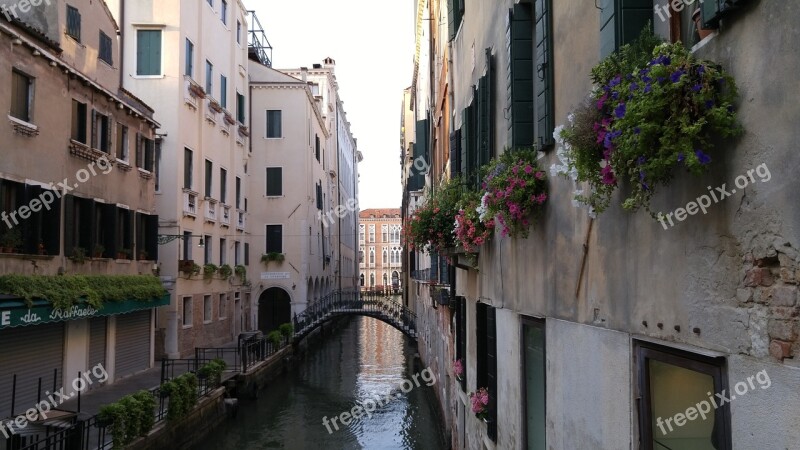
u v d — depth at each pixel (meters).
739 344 2.46
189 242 22.31
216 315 25.22
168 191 21.17
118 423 10.47
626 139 2.78
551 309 4.95
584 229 4.14
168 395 13.05
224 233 26.61
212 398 16.14
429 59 20.69
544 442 5.35
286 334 27.66
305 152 33.88
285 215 33.34
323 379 25.41
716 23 2.57
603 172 3.23
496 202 5.57
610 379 3.70
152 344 19.48
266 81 34.03
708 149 2.62
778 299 2.24
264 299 35.47
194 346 22.55
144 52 21.59
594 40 3.97
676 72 2.51
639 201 3.11
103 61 16.62
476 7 8.80
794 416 2.15
